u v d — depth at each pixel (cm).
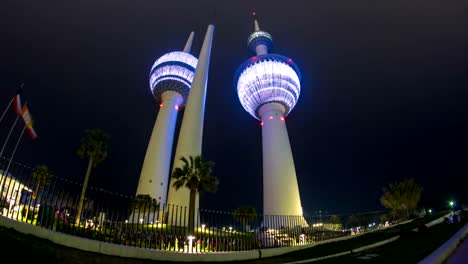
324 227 3519
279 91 10600
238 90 11806
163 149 9875
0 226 1332
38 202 1545
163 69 11556
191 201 3488
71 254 1415
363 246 2445
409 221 4444
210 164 3788
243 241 2403
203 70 9406
